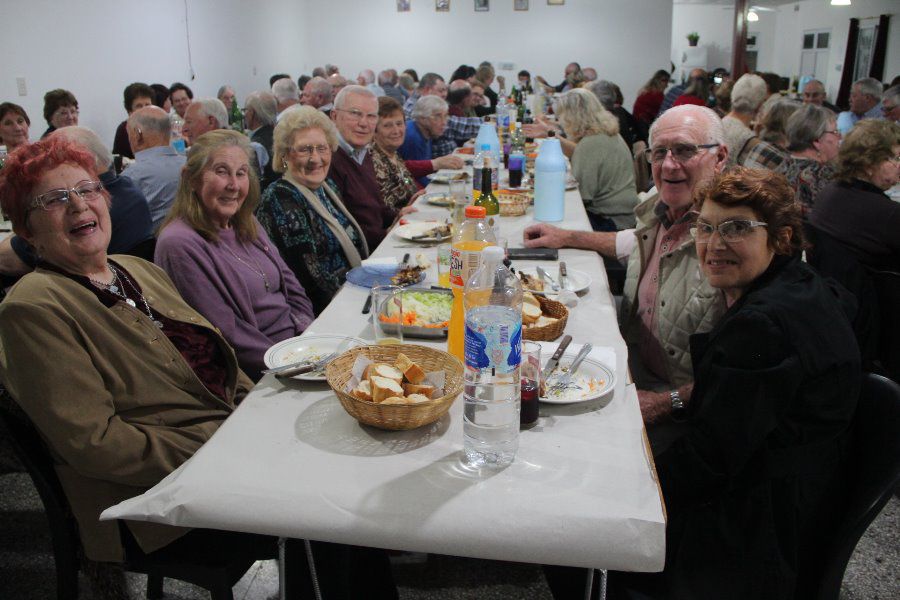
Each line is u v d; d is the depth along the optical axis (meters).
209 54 8.33
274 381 1.34
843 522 1.15
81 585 1.82
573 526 0.93
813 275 1.28
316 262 2.43
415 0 11.87
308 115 2.44
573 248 2.34
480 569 1.92
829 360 1.15
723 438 1.16
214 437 1.14
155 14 7.00
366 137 3.12
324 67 12.30
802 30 17.25
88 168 1.35
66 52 5.57
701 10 19.25
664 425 1.60
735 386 1.15
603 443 1.12
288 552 1.38
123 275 1.48
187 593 1.82
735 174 1.32
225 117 4.61
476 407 1.07
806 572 1.21
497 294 1.33
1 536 2.05
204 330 1.57
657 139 1.86
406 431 1.15
